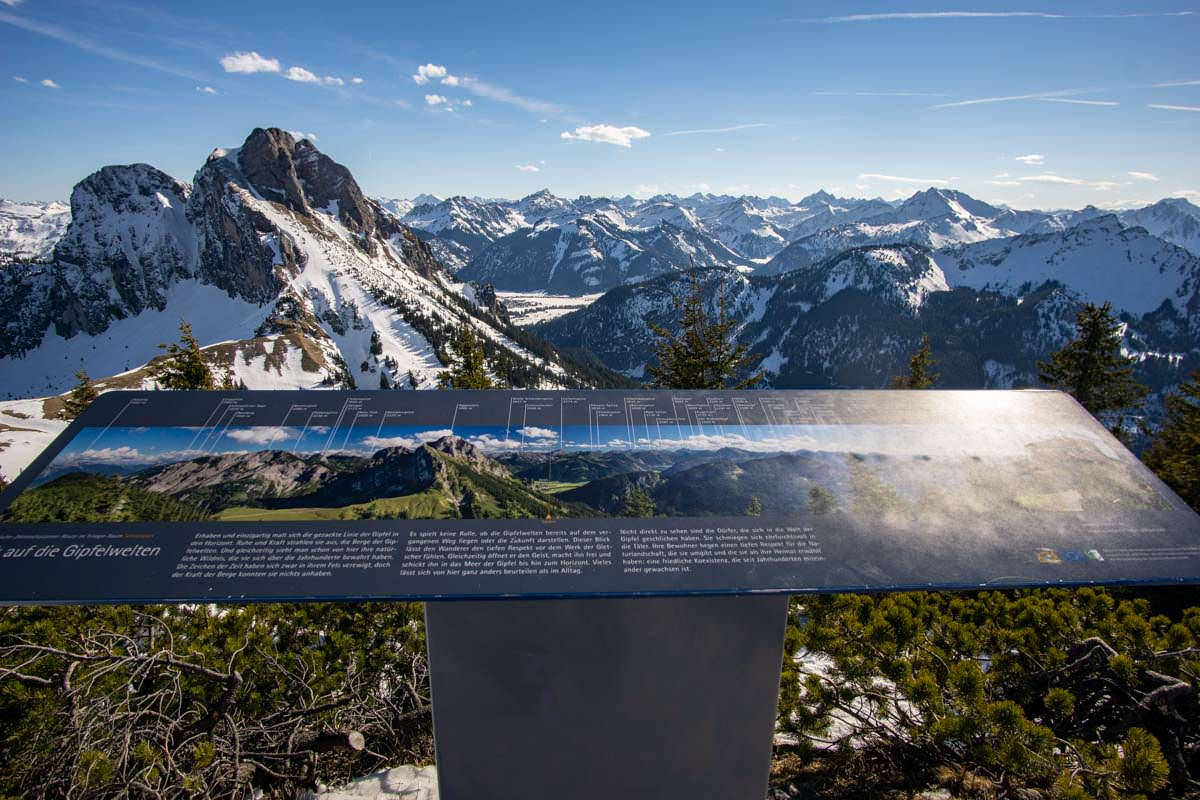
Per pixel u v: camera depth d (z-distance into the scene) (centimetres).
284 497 414
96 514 393
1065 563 393
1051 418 513
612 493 430
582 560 384
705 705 423
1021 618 558
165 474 425
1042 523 419
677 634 411
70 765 446
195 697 525
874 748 514
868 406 523
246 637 561
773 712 429
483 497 421
